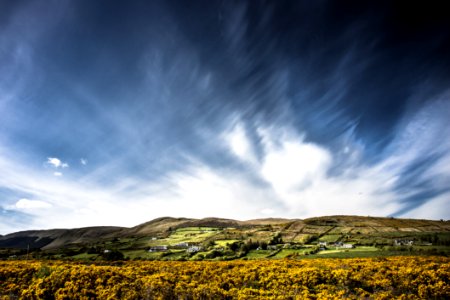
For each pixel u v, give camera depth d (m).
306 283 22.31
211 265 33.06
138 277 22.09
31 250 109.75
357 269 26.02
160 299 17.75
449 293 19.11
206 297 18.73
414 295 19.03
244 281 23.80
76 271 21.09
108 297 17.52
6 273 21.66
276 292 20.12
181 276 24.20
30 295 17.95
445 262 31.38
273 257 87.56
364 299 18.30
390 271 24.02
